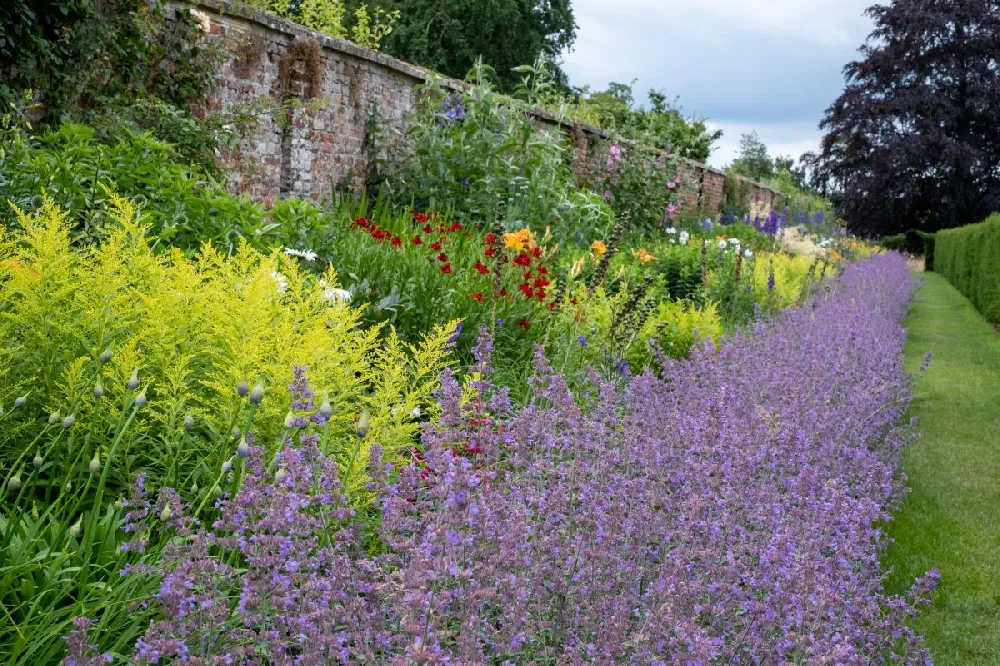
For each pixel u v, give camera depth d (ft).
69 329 11.48
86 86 26.23
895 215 144.15
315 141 37.88
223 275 13.35
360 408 13.17
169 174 19.93
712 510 10.69
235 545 7.72
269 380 11.84
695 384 16.21
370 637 7.16
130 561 8.80
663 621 7.84
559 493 9.29
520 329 21.08
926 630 13.69
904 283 69.21
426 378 15.53
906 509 19.26
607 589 9.03
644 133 73.97
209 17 32.14
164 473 11.28
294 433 10.89
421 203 40.78
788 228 84.94
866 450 16.83
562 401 11.08
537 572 8.48
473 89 41.93
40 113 25.21
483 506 8.14
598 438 11.30
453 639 7.59
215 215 20.33
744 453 11.68
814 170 157.28
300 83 36.17
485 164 39.68
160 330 11.78
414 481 8.80
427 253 24.82
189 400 12.44
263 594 7.13
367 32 56.75
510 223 37.09
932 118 139.95
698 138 83.97
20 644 7.29
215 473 10.64
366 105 41.14
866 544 11.76
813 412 16.26
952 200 138.10
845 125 148.36
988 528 18.21
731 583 9.32
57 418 9.58
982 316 60.85
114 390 11.11
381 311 19.39
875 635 10.14
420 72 44.11
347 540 8.23
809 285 43.16
